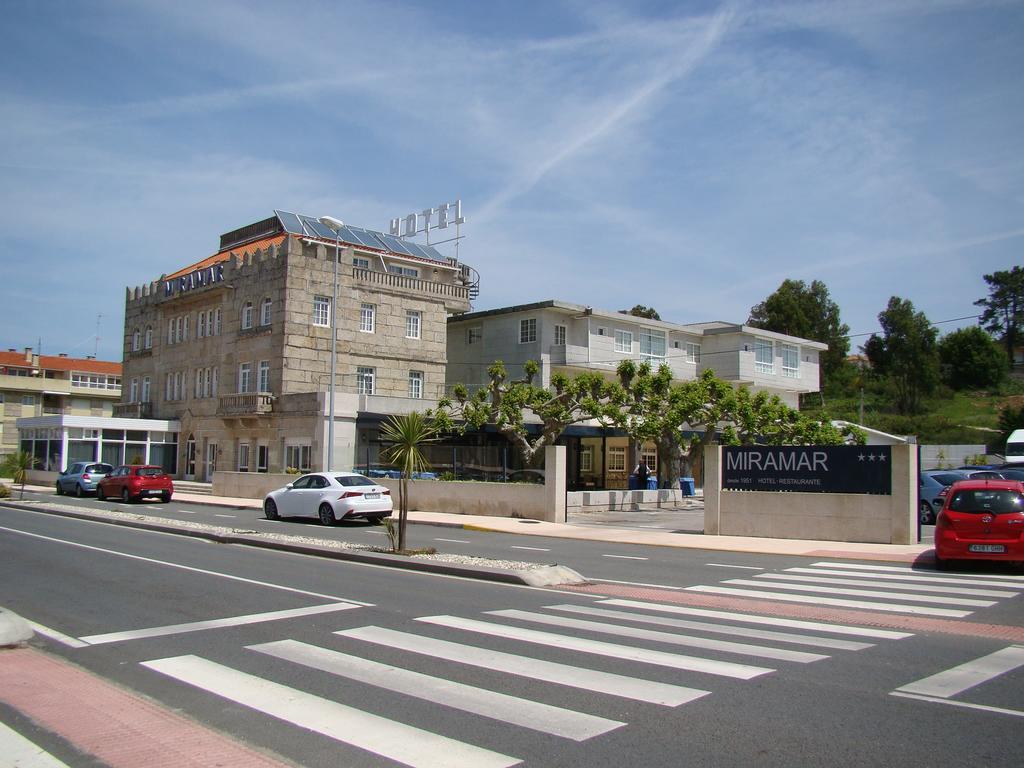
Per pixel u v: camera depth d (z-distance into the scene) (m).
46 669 7.71
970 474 24.84
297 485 26.09
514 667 7.65
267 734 5.93
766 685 7.02
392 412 38.50
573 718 6.18
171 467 48.47
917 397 79.62
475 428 34.38
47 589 12.35
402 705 6.54
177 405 48.62
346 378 42.44
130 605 11.02
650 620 9.95
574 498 29.83
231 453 43.44
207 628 9.53
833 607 10.88
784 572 14.55
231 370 44.09
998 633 9.20
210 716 6.34
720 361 54.00
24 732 5.98
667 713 6.28
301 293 41.19
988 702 6.54
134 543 18.86
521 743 5.67
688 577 13.94
